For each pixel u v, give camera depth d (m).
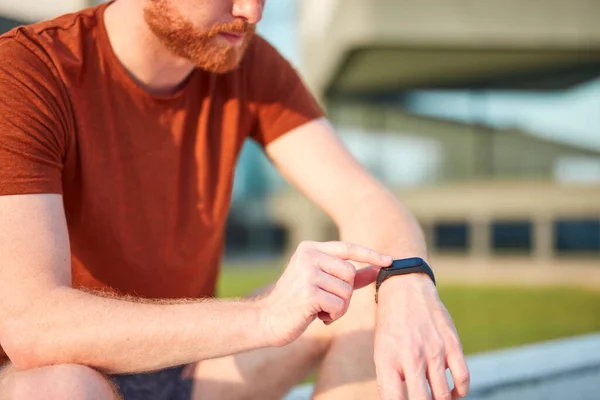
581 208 11.30
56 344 0.77
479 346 3.96
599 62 10.27
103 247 0.99
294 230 14.98
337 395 0.90
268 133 1.17
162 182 1.03
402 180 12.27
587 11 9.19
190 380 1.07
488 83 11.69
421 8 9.12
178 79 1.03
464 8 9.16
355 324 0.93
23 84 0.87
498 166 11.75
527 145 11.57
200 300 0.83
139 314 0.78
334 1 10.15
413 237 0.98
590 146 11.09
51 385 0.73
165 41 0.94
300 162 1.15
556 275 10.34
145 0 0.93
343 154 1.15
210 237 1.09
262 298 0.83
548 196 11.43
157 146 1.02
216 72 0.96
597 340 2.09
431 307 0.84
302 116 1.17
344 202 1.09
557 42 9.24
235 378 1.04
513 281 9.55
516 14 9.20
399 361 0.81
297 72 1.22
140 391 1.01
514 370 1.68
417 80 11.69
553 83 11.30
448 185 11.99
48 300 0.78
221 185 1.10
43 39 0.93
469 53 9.76
